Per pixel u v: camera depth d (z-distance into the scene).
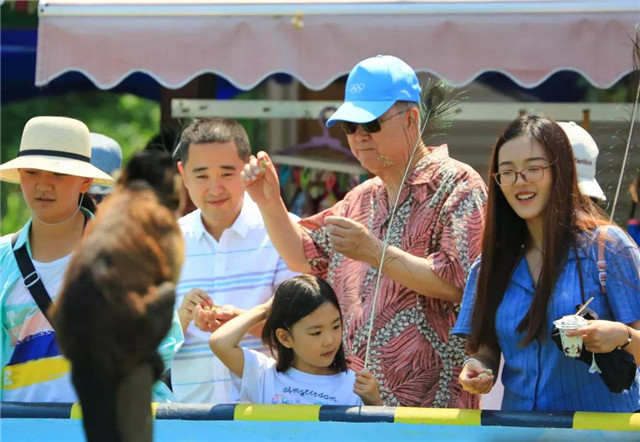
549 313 6.73
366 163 8.05
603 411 6.80
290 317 7.70
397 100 7.92
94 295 4.91
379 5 12.27
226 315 8.12
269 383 7.80
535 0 12.10
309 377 7.81
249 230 8.68
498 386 8.94
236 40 12.45
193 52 12.48
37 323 7.74
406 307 7.88
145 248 5.02
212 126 8.61
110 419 4.96
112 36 12.55
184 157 8.64
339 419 6.79
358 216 8.30
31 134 8.12
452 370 7.87
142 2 12.54
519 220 7.04
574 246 6.74
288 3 12.36
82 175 7.81
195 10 12.43
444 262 7.63
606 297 6.69
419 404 7.82
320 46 12.36
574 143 8.67
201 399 8.41
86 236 5.12
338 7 12.30
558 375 6.79
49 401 7.63
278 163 14.39
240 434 6.87
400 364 7.83
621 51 11.96
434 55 12.22
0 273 7.86
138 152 5.34
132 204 5.13
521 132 6.82
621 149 9.39
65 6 12.59
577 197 6.87
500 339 7.00
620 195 9.38
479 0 12.20
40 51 12.62
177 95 14.75
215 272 8.64
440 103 8.01
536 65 12.10
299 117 14.22
